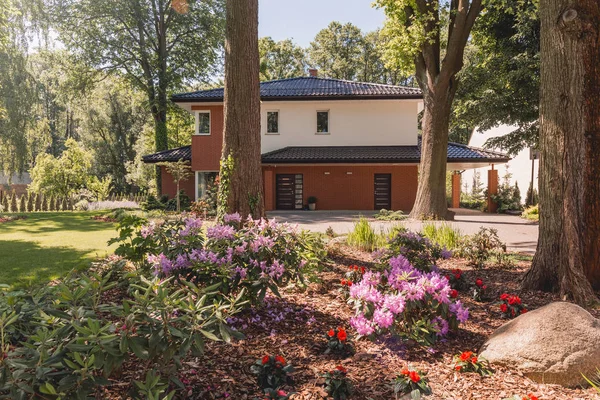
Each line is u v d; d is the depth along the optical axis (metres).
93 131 39.56
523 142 22.28
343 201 24.67
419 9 16.50
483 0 16.14
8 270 7.04
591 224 5.79
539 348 3.45
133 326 2.24
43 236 11.74
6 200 23.50
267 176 24.16
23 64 22.22
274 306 5.12
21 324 2.84
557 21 5.83
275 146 25.30
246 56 9.12
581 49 5.72
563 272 5.82
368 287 3.99
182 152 26.00
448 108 16.95
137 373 3.22
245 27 9.11
